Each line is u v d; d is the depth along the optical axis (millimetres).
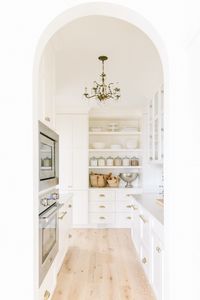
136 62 3307
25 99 1478
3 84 1480
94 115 6043
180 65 1506
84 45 2826
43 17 1491
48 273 2299
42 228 2018
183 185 1485
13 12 1496
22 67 1483
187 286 1466
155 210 2750
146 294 2762
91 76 3854
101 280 3098
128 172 6332
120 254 3992
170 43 1510
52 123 2586
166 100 1585
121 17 1646
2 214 1460
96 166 6043
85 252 4090
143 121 5605
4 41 1486
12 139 1473
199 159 1349
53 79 2639
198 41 1326
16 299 1444
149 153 4551
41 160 2098
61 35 2586
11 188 1467
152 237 2600
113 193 5758
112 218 5742
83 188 5680
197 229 1382
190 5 1387
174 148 1498
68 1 1490
